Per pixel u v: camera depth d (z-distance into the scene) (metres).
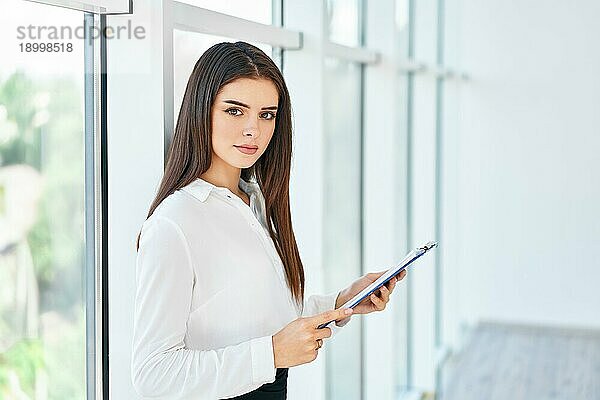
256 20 3.19
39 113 2.00
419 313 6.38
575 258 8.07
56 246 2.10
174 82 2.47
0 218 1.89
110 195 2.24
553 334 8.08
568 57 7.95
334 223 4.32
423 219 6.44
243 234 2.19
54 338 2.11
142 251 2.03
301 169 3.61
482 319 8.29
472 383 6.61
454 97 7.58
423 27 6.32
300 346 2.05
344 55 4.07
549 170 8.07
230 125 2.16
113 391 2.30
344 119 4.46
